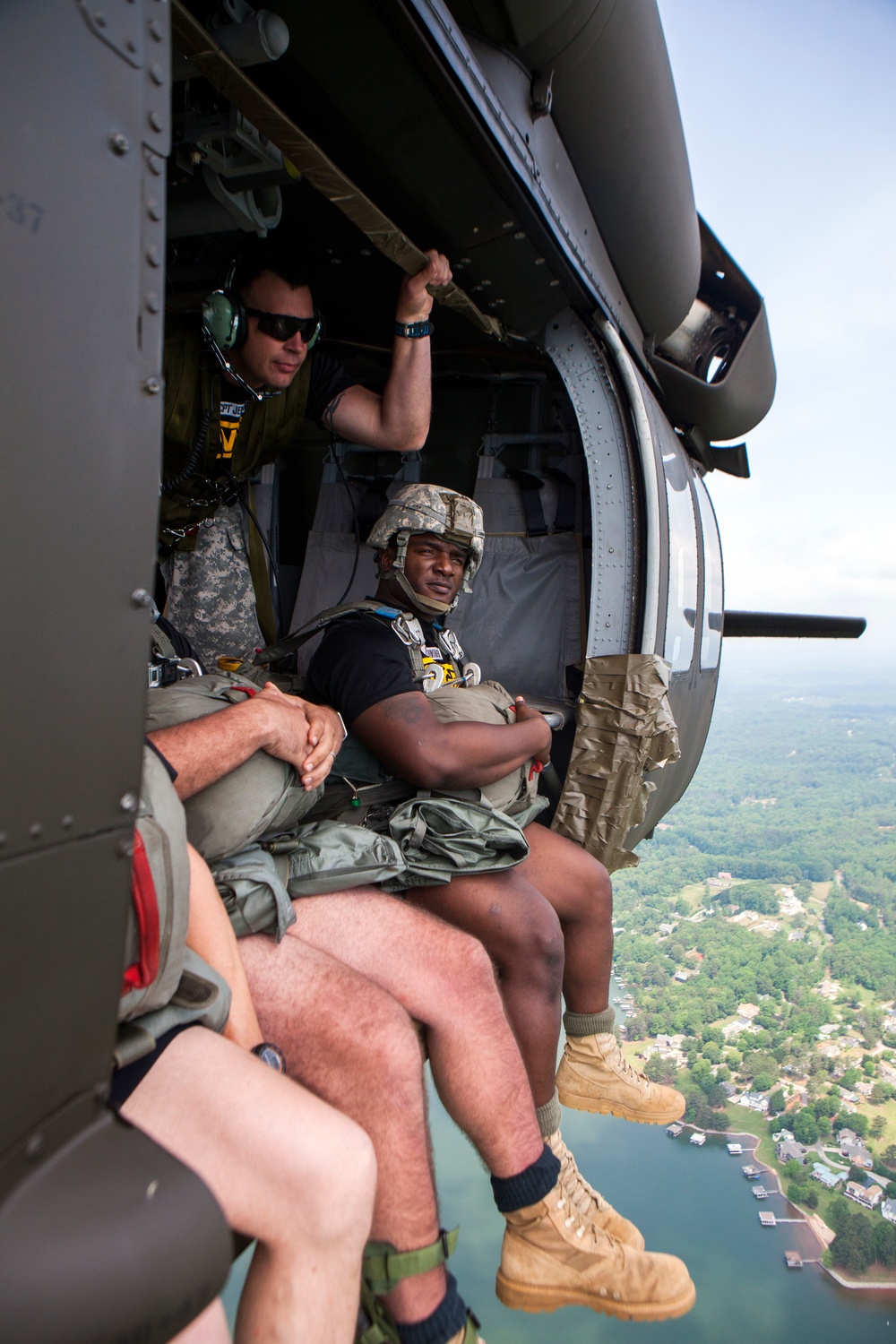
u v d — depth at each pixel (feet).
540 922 5.79
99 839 2.36
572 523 9.54
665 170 7.75
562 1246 5.32
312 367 7.22
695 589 10.14
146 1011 3.13
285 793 4.56
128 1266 2.25
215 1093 3.09
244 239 6.31
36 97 2.03
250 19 3.88
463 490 10.47
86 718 2.28
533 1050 5.80
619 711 7.89
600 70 6.17
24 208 2.01
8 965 2.11
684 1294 5.36
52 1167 2.30
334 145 5.19
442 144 5.23
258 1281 3.08
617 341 8.00
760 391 12.34
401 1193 3.96
